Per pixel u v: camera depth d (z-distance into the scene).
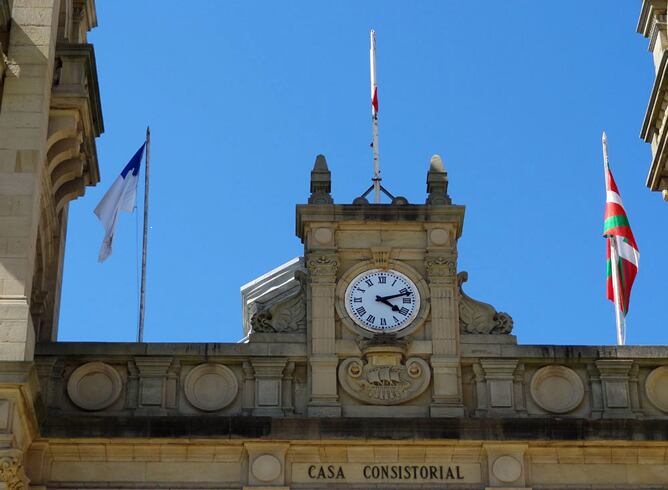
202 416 39.88
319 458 39.78
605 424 40.09
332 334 41.22
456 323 41.47
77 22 48.16
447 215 42.47
